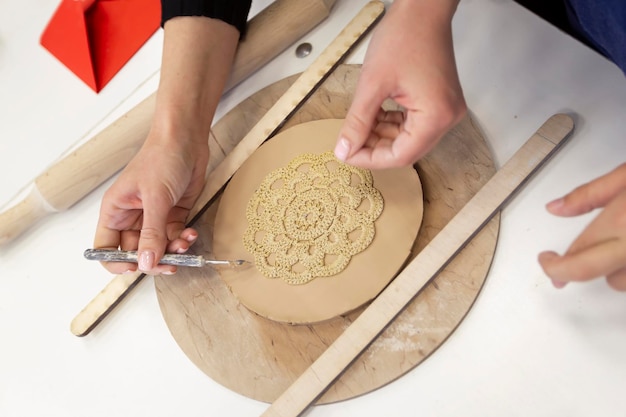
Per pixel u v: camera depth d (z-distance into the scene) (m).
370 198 0.87
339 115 0.97
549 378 0.74
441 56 0.72
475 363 0.77
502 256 0.81
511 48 0.94
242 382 0.83
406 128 0.73
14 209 1.00
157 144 0.91
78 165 0.99
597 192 0.59
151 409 0.85
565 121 0.85
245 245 0.88
